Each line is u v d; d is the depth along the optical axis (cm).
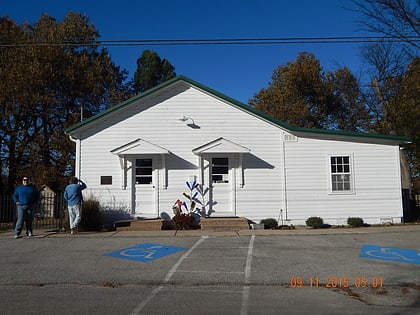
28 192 1361
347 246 1152
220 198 1673
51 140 2594
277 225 1645
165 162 1666
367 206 1703
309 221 1630
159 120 1684
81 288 740
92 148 1658
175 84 1694
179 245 1170
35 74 2455
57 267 902
